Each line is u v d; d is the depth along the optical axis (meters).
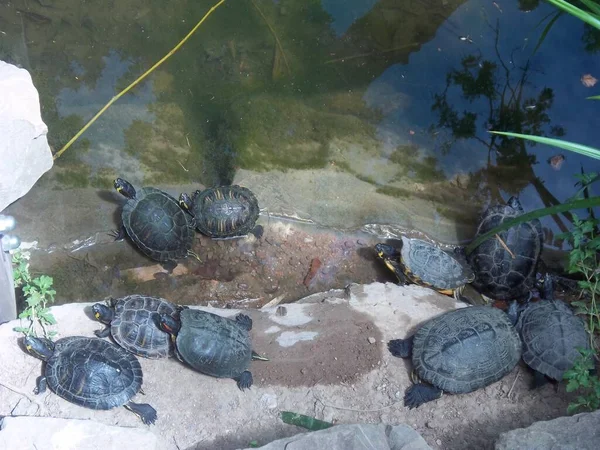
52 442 1.39
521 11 2.19
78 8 2.26
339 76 2.13
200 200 1.91
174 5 2.27
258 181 1.99
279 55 2.17
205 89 2.13
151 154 2.03
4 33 2.20
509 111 2.06
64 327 1.67
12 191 1.74
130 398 1.55
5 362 1.61
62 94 2.11
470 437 1.55
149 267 1.90
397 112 2.08
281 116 2.06
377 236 1.96
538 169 1.99
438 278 1.80
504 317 1.66
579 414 1.42
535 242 1.83
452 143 2.04
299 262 1.92
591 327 1.66
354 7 2.26
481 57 2.13
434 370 1.58
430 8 2.23
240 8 2.27
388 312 1.73
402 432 1.36
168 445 1.53
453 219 1.97
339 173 2.00
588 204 1.47
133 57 2.18
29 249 1.91
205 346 1.56
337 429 1.36
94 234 1.93
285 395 1.59
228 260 1.92
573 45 2.11
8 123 1.68
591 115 2.02
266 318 1.72
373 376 1.62
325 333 1.68
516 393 1.61
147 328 1.62
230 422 1.56
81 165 2.00
